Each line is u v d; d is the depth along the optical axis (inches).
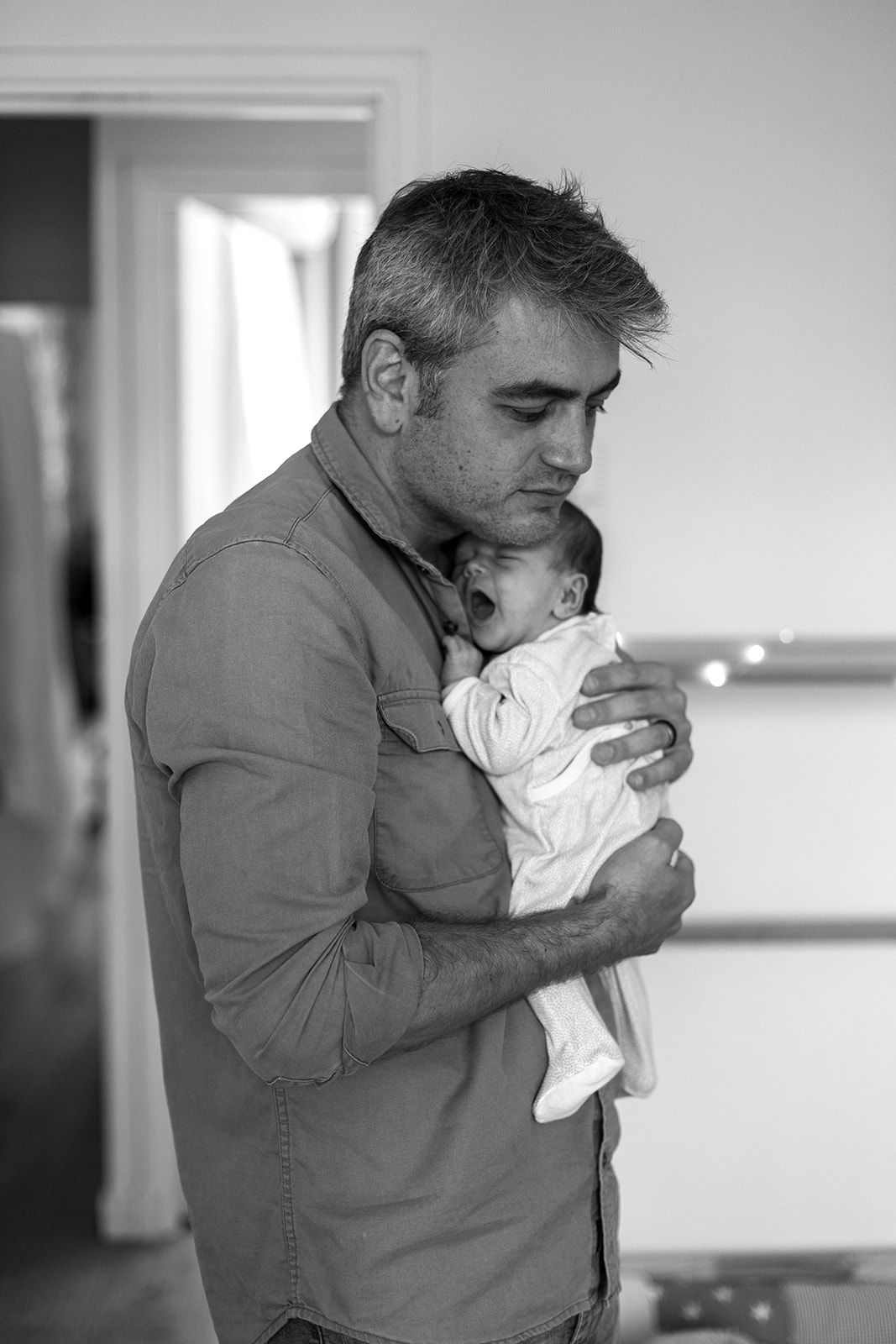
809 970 84.7
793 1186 85.3
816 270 80.7
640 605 82.1
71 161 128.1
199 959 42.8
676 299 80.7
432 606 52.9
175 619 42.7
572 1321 49.8
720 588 82.2
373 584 47.7
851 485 82.1
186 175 109.6
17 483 140.1
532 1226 48.2
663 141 79.7
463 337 44.5
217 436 121.3
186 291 113.0
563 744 53.7
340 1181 46.2
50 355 201.5
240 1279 49.0
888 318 81.3
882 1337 78.8
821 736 83.5
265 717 40.6
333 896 41.3
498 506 47.6
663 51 79.2
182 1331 100.0
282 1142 47.1
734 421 81.5
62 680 190.9
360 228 122.2
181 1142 50.9
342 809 41.8
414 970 42.8
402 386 47.1
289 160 109.6
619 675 55.2
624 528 81.7
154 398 111.0
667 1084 84.8
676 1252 85.3
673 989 84.4
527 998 49.8
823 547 82.3
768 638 82.4
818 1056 85.0
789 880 84.0
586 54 79.0
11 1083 147.3
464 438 46.1
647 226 80.1
